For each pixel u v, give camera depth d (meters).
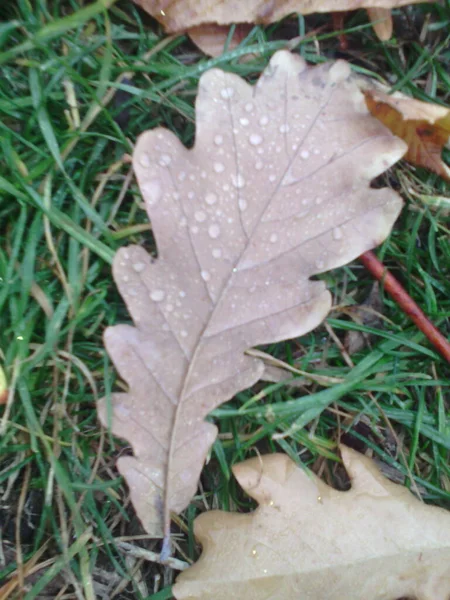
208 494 0.17
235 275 0.15
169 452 0.15
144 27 0.17
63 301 0.16
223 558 0.15
